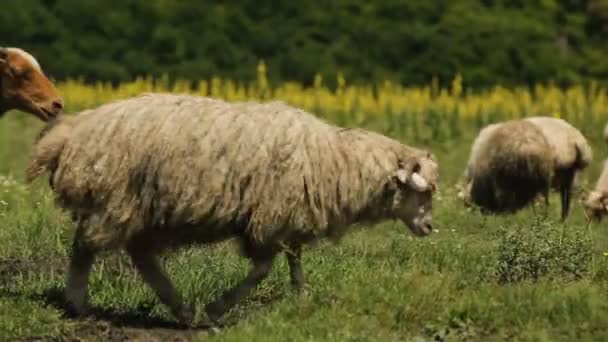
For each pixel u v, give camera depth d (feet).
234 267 84.58
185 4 301.63
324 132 73.15
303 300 73.00
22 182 135.74
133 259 73.15
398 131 215.31
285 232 72.02
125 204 70.18
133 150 69.87
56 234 95.14
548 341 66.85
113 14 295.69
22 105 79.61
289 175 70.90
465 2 313.73
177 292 74.18
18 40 288.10
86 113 72.13
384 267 86.84
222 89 280.72
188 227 71.20
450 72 294.87
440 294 73.05
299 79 289.94
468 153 193.16
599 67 302.66
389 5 307.78
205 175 69.87
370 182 74.59
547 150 134.41
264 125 71.26
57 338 69.31
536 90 283.59
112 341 70.13
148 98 71.46
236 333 68.13
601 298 72.49
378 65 295.69
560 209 139.95
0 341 67.97
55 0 297.12
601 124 224.33
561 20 315.99
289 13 305.73
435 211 124.88
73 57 285.84
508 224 119.55
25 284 80.89
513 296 71.97
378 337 67.87
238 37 297.94
